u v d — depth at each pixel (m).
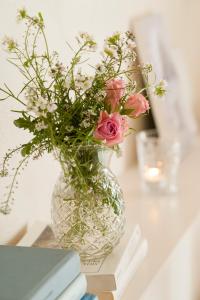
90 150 0.86
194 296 1.33
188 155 1.80
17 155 1.04
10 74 1.00
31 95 0.81
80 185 0.87
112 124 0.81
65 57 1.22
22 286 0.68
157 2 1.83
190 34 2.18
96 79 0.85
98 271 0.88
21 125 0.84
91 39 0.86
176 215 1.29
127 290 0.95
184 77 1.95
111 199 0.89
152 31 1.66
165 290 1.07
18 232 1.05
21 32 1.04
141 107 0.84
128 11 1.59
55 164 1.20
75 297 0.75
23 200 1.07
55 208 0.91
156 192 1.44
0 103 0.97
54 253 0.76
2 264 0.74
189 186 1.48
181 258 1.17
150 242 1.15
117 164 1.55
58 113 0.85
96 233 0.90
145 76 0.93
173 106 1.77
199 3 2.14
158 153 1.43
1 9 0.97
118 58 0.96
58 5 1.18
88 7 1.34
